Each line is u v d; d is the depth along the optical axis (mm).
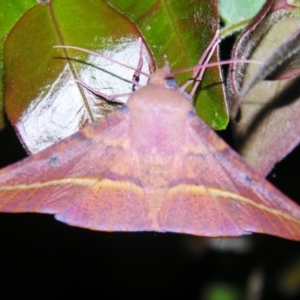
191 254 296
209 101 220
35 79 218
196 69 221
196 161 216
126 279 302
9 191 208
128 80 219
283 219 208
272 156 233
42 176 211
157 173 216
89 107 219
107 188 215
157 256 298
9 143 259
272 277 297
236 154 214
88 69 219
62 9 220
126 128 217
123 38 219
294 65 221
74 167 214
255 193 211
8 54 217
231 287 300
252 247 295
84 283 304
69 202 213
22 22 218
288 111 232
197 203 215
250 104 233
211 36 219
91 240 299
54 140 218
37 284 303
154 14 226
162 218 214
